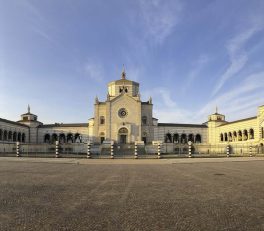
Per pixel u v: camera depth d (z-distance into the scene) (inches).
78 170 1023.6
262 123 3026.6
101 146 3031.5
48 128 3900.1
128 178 767.7
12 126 3405.5
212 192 538.9
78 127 3853.3
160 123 3924.7
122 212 384.8
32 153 2647.6
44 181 689.6
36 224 328.5
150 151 3014.3
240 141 3417.8
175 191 550.6
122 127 3545.8
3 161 1535.4
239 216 363.9
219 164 1393.9
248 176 814.5
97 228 314.2
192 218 354.9
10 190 553.0
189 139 4018.2
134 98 3609.7
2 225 324.2
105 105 3649.1
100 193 527.5
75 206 419.5
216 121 4035.4
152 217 359.3
